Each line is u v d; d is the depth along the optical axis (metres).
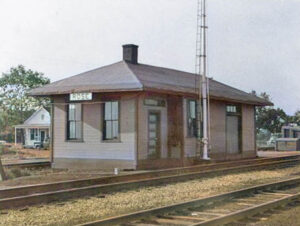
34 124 60.94
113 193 13.44
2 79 69.88
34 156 34.66
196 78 28.48
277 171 21.12
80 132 22.25
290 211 10.52
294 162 26.30
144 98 21.14
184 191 14.08
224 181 16.78
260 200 12.16
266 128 69.25
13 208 10.85
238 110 28.97
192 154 24.00
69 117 22.73
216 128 26.23
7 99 70.06
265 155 34.31
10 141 70.44
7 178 17.98
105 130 21.66
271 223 9.20
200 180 16.92
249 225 9.02
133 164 20.53
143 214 9.56
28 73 70.62
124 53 24.88
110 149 21.25
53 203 11.64
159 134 22.02
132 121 20.67
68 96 22.45
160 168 21.59
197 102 24.62
